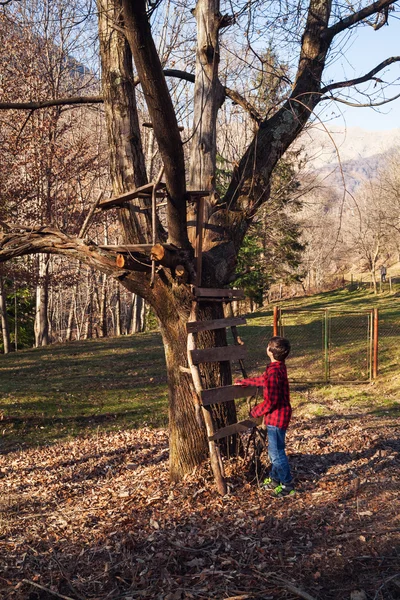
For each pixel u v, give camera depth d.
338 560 3.89
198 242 5.69
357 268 63.19
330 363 16.91
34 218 20.47
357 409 11.38
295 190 13.08
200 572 3.99
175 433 6.04
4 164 18.91
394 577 3.60
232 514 4.91
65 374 18.16
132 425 11.62
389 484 5.32
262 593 3.63
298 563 3.93
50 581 4.16
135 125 5.85
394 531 4.21
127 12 3.75
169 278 5.74
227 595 3.66
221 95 6.52
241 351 6.07
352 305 36.12
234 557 4.15
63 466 8.55
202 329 5.76
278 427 5.38
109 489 6.64
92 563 4.38
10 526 5.52
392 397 12.36
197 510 5.10
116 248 5.29
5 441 10.79
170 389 6.11
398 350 17.81
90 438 10.69
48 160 20.48
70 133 23.62
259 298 34.56
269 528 4.55
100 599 3.81
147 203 5.93
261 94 6.84
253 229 21.28
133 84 5.84
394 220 38.62
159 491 5.85
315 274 56.41
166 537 4.58
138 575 4.08
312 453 6.84
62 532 5.16
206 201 6.26
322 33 6.58
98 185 27.28
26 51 18.52
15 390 15.23
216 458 5.47
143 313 38.97
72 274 25.09
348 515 4.62
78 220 21.47
